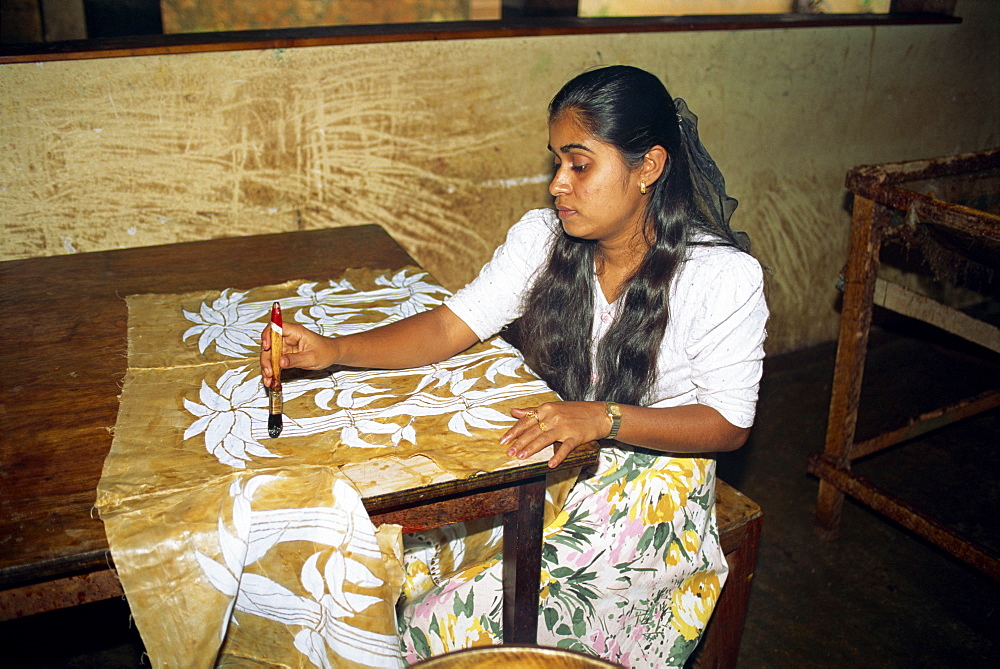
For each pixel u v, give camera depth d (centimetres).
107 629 195
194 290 156
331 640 99
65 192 202
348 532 95
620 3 293
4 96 188
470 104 239
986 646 195
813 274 319
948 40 310
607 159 120
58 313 146
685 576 139
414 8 308
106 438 107
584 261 136
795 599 210
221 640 94
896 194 195
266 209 225
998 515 238
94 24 261
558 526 132
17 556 86
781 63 279
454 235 252
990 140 340
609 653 140
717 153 282
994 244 183
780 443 275
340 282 161
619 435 118
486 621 134
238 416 112
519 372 129
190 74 204
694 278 127
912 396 298
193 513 93
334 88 221
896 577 218
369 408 116
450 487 100
